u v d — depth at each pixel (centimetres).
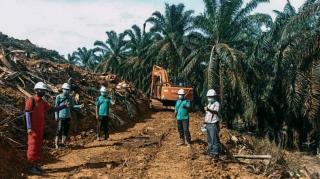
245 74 3138
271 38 3216
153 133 1750
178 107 1423
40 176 962
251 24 3300
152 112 2756
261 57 3441
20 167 1002
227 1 3278
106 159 1171
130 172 1035
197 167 1118
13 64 1703
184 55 3975
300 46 2714
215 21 3328
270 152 1479
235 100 3347
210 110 1219
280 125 3416
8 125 1223
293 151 2977
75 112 1672
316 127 2903
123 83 2758
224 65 3148
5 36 3600
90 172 1018
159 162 1169
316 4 2430
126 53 6294
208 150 1239
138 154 1263
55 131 1452
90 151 1289
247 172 1125
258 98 3431
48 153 1198
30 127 935
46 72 1945
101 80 2612
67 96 1315
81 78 2295
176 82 2856
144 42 5750
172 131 1838
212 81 3122
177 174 1042
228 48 3081
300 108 2981
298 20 2494
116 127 1877
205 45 3381
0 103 1333
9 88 1509
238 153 1429
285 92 3091
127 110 2275
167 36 4191
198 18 3406
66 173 999
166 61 4122
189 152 1312
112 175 992
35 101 948
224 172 1082
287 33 2594
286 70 3130
